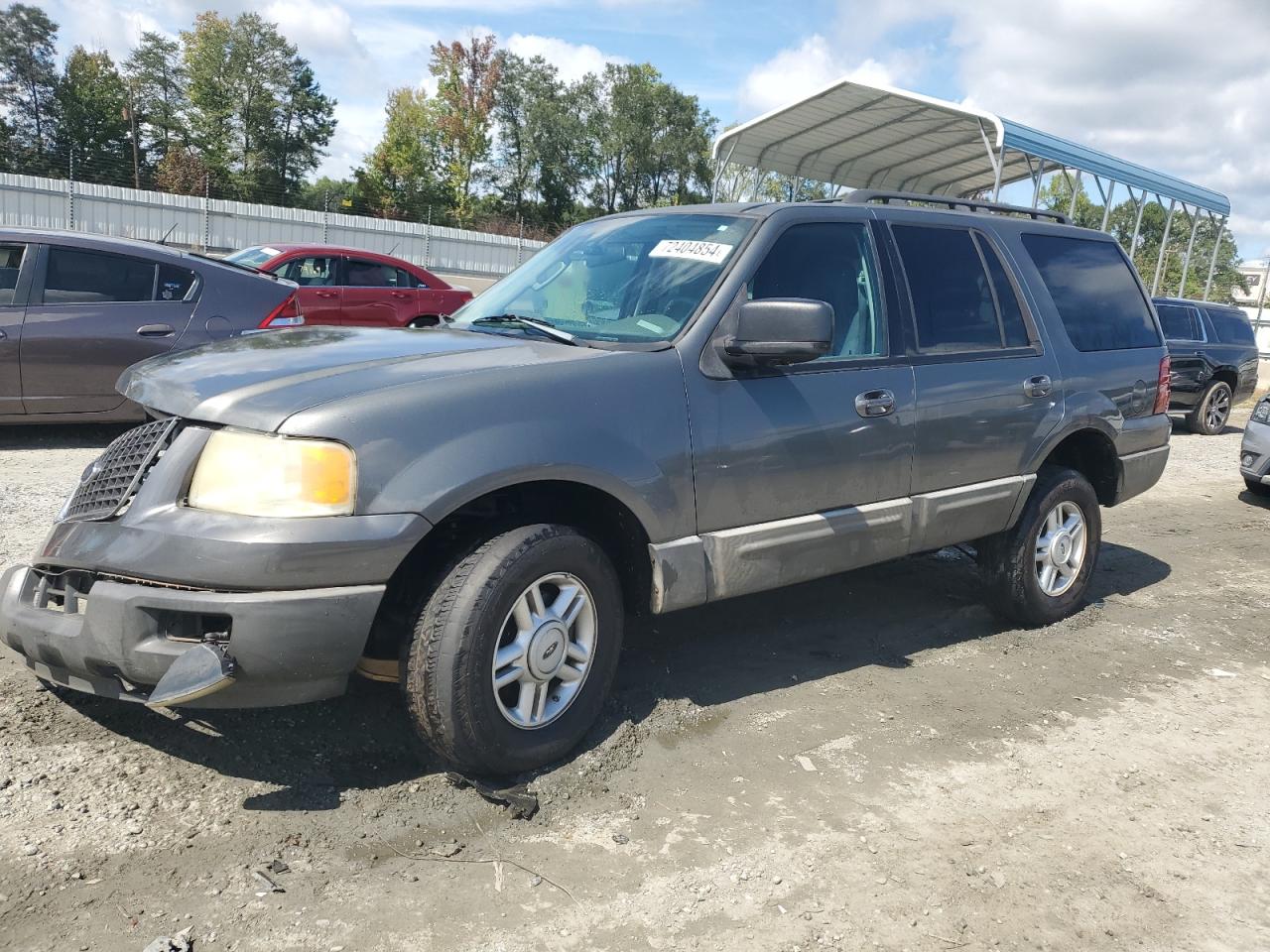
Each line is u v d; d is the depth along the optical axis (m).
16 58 68.94
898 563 6.12
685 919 2.55
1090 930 2.64
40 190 30.67
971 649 4.76
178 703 2.66
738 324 3.51
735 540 3.62
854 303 4.11
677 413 3.42
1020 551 4.86
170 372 3.14
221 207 33.62
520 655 3.07
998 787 3.38
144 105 71.19
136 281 7.75
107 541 2.79
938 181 23.95
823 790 3.27
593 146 77.50
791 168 23.36
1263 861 3.05
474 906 2.54
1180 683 4.51
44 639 2.83
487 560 2.97
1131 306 5.55
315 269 12.83
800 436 3.76
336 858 2.70
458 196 70.31
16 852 2.60
